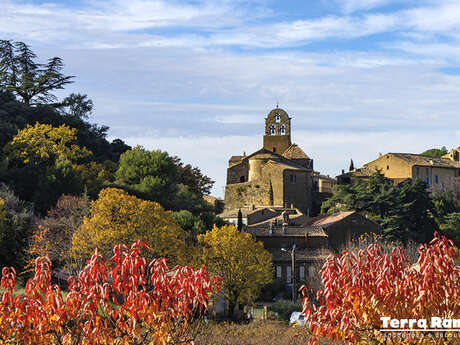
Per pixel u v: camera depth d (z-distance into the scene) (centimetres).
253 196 10825
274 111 13062
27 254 5228
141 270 1404
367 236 7269
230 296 5356
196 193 10250
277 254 6950
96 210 5409
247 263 5388
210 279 1458
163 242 5306
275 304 5219
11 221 5544
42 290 1398
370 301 1452
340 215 8069
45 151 8456
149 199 7994
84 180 8000
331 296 1449
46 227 5616
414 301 1406
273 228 7469
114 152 11262
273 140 12988
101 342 1374
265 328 3794
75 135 10319
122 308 1397
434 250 1442
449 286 1422
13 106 10212
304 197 10806
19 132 8525
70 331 1398
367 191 9375
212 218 7794
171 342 1410
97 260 1394
